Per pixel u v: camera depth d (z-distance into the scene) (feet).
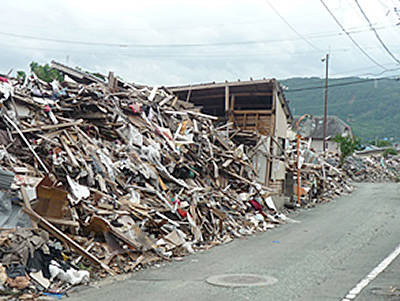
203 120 66.44
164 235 39.96
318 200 90.53
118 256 33.32
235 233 49.75
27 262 26.35
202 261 36.42
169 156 49.80
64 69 64.44
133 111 51.80
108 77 53.47
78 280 27.58
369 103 519.19
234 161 64.85
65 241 29.91
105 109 46.70
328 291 27.12
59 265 28.04
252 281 29.63
